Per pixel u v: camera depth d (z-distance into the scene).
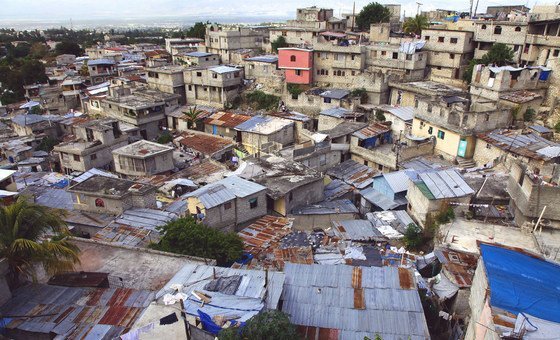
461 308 21.41
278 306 17.55
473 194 29.64
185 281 18.16
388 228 31.45
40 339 17.50
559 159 34.44
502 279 13.72
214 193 30.77
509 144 37.59
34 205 20.66
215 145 54.47
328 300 18.23
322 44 65.69
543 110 46.44
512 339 11.29
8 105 84.31
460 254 23.77
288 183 34.53
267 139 53.16
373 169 43.31
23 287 20.41
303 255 26.66
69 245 20.89
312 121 57.94
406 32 76.06
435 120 43.91
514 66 55.09
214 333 15.12
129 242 28.70
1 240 19.31
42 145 59.84
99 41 177.50
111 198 33.44
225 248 25.84
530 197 24.88
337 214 34.28
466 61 63.66
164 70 71.50
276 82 70.38
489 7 85.75
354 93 60.38
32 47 164.38
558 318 12.07
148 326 15.82
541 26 58.41
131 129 61.28
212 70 67.94
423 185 31.20
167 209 34.88
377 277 19.45
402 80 60.50
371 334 16.67
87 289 20.14
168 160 47.97
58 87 82.75
